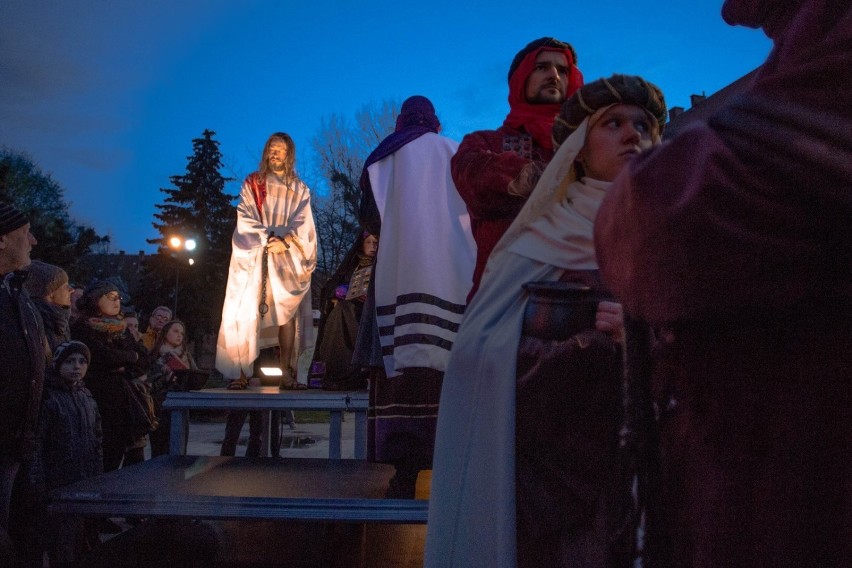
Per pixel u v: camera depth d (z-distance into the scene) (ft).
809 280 1.77
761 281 1.79
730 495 2.01
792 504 1.89
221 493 9.16
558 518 3.52
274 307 15.72
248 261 15.62
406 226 8.64
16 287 10.00
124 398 15.15
